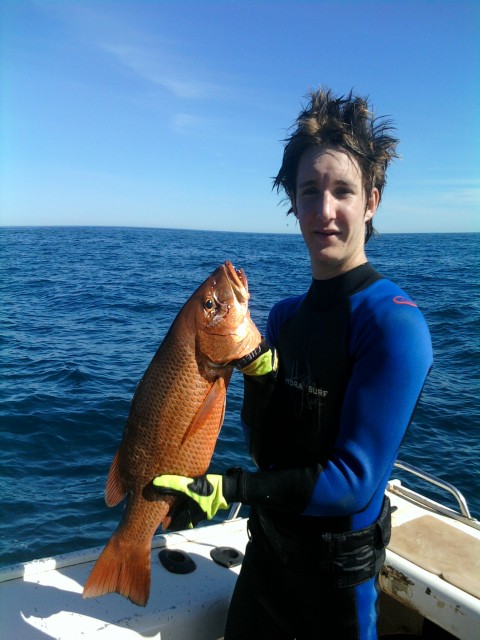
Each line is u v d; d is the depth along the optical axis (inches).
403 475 115.1
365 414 31.9
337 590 35.3
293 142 37.5
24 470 110.3
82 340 235.9
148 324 280.7
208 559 50.3
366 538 35.3
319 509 32.3
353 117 37.0
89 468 112.0
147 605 43.1
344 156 35.4
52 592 43.4
